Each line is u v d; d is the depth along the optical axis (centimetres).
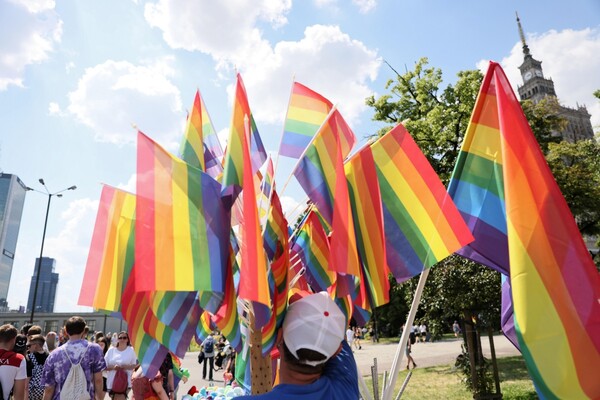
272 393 151
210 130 315
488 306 745
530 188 210
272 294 204
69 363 443
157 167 192
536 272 196
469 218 248
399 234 231
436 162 1428
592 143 1462
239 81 223
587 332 186
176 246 181
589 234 1466
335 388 161
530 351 188
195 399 445
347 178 240
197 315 222
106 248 242
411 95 1653
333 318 167
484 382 798
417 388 1034
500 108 227
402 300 3534
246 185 181
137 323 229
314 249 273
